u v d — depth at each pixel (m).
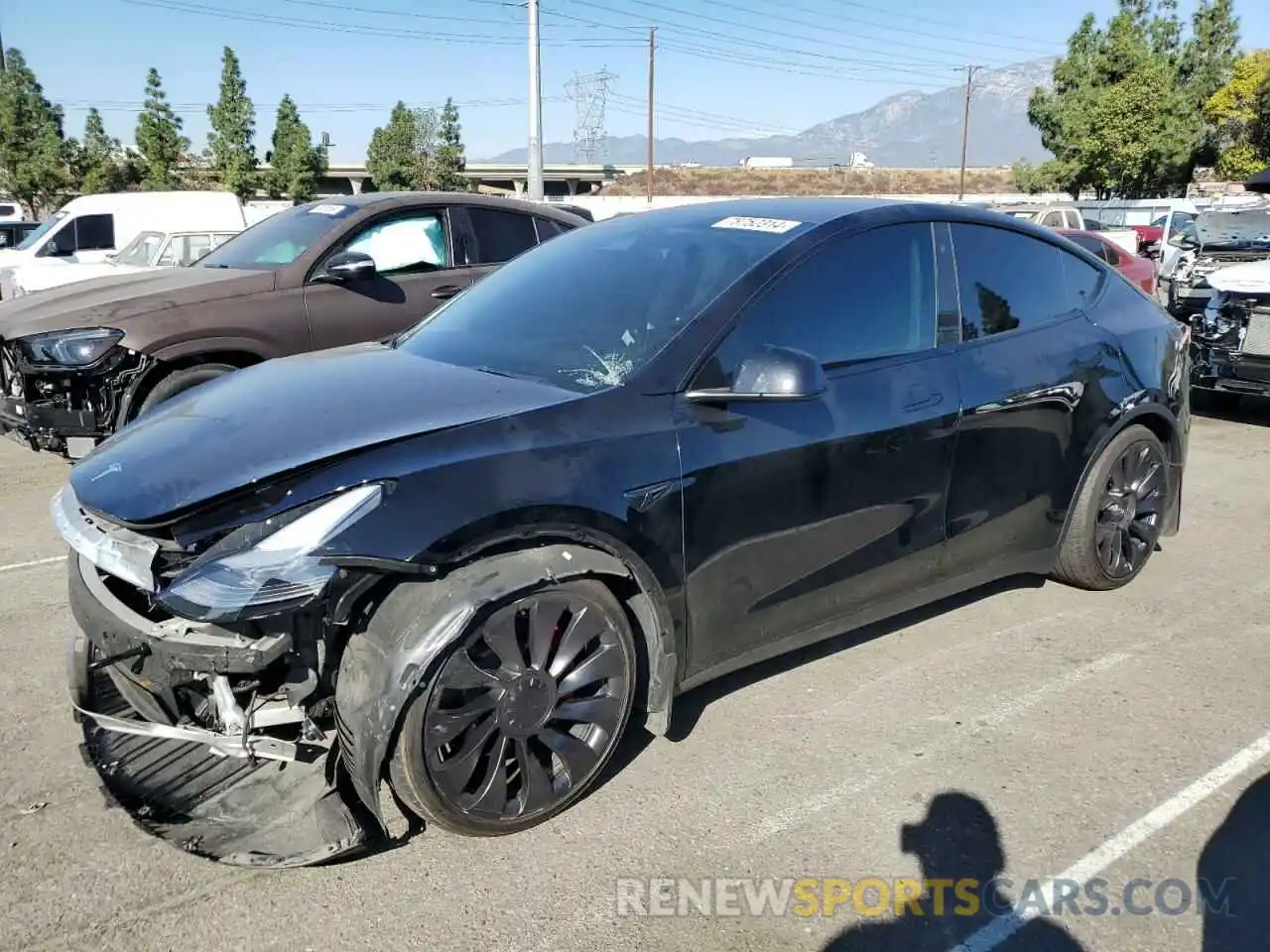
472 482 2.59
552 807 2.83
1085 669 3.83
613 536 2.77
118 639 2.62
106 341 5.80
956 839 2.81
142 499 2.54
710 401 2.97
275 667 2.62
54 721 3.45
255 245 7.05
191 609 2.37
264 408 2.96
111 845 2.77
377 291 6.75
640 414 2.90
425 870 2.67
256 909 2.52
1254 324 7.61
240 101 37.72
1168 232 18.97
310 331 6.43
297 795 2.71
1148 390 4.37
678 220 3.86
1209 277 8.03
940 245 3.76
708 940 2.43
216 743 2.65
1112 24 39.41
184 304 6.09
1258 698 3.61
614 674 2.87
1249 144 40.22
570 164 91.31
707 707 3.54
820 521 3.27
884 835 2.82
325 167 44.03
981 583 3.99
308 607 2.37
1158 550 5.22
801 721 3.44
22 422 5.99
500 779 2.71
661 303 3.27
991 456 3.77
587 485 2.73
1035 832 2.84
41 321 5.85
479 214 7.42
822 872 2.67
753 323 3.18
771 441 3.10
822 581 3.34
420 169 47.53
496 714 2.65
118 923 2.46
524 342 3.38
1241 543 5.34
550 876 2.65
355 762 2.49
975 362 3.72
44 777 3.10
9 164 35.06
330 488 2.49
